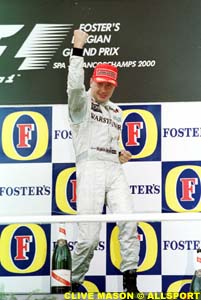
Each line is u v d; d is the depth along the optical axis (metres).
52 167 11.45
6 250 11.23
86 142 10.73
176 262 11.04
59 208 11.35
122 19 11.62
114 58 11.55
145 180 11.30
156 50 11.54
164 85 11.47
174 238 11.09
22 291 11.13
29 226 11.27
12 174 11.45
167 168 11.30
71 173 11.42
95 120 10.79
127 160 10.95
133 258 10.39
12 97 11.59
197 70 11.48
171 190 11.26
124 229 10.42
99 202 10.62
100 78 10.74
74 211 11.33
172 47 11.54
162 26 11.59
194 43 11.53
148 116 11.42
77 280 10.39
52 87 11.60
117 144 10.94
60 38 11.68
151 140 11.38
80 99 10.44
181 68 11.49
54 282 10.10
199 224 11.09
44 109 11.56
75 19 11.68
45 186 11.41
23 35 11.70
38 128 11.54
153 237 11.10
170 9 11.60
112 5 11.66
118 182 10.77
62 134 11.51
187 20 11.58
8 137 11.53
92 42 11.59
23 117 11.57
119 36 11.59
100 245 11.09
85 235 10.23
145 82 11.48
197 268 10.20
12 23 11.73
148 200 11.26
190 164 11.29
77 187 10.76
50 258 11.19
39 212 11.34
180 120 11.39
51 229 11.23
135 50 11.55
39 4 11.75
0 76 11.64
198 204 11.20
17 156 11.49
